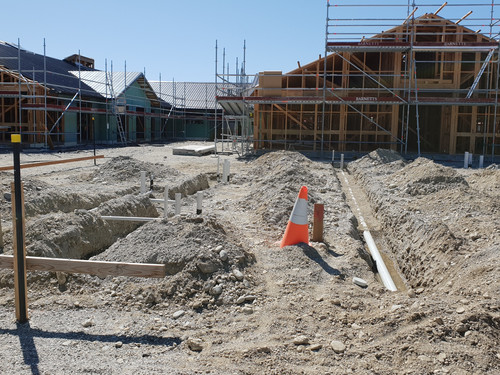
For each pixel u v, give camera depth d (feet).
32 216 30.96
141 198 35.14
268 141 90.84
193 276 21.03
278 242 28.53
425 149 91.56
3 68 94.07
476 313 16.25
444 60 85.61
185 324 18.06
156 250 22.48
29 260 17.76
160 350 15.83
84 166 65.72
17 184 16.90
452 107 85.81
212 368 14.47
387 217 37.93
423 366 14.21
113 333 17.01
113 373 13.98
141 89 135.44
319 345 15.94
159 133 149.69
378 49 80.53
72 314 18.52
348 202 48.16
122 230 31.17
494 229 28.99
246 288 20.94
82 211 28.17
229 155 91.45
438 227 29.07
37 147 92.63
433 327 15.90
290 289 21.07
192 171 63.93
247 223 33.58
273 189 41.65
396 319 17.19
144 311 19.21
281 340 16.48
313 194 42.68
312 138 90.63
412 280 27.37
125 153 89.76
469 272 22.45
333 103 83.51
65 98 97.96
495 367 14.12
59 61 134.31
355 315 18.43
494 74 85.92
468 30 84.94
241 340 16.71
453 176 45.65
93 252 27.32
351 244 28.66
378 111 87.56
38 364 14.43
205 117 154.71
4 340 16.10
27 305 17.94
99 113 111.86
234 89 108.47
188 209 38.73
